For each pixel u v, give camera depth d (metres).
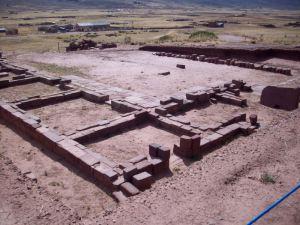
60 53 39.91
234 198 9.77
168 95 20.89
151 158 12.10
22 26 99.56
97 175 11.26
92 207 9.95
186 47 38.31
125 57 36.06
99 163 11.69
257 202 9.57
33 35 73.69
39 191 10.54
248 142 13.70
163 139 14.61
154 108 17.83
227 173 11.20
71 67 30.50
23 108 18.61
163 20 122.38
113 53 39.25
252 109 18.47
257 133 14.67
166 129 15.70
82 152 12.44
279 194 9.95
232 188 10.32
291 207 9.27
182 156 12.80
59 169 12.16
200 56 33.19
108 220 8.87
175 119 16.02
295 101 18.09
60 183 11.23
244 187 10.36
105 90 22.16
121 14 166.25
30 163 12.64
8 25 102.50
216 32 70.62
